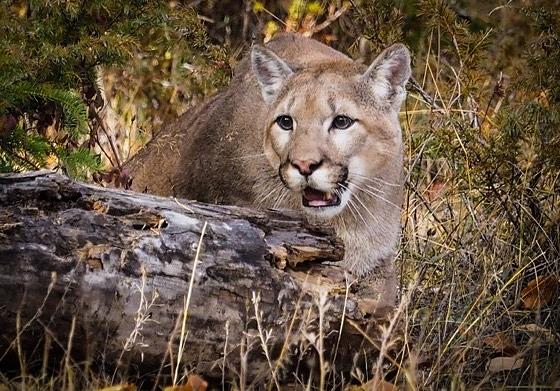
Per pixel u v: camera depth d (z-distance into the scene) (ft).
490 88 46.34
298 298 24.98
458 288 33.99
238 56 54.54
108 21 35.78
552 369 28.30
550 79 35.53
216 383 25.50
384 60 32.58
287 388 25.71
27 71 31.55
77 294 23.09
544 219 35.86
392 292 34.22
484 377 27.53
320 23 52.85
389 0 41.16
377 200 33.27
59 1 33.42
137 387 24.72
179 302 23.91
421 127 41.06
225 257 24.48
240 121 34.91
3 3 33.32
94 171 34.12
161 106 48.98
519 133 35.35
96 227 23.72
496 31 46.85
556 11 36.58
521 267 33.83
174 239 24.20
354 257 33.63
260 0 56.08
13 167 33.12
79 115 31.91
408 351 26.76
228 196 34.81
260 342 24.73
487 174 36.40
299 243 25.71
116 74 48.42
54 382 23.57
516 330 31.86
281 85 33.19
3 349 23.39
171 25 40.40
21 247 22.75
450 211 37.99
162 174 38.17
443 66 47.62
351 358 26.02
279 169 32.07
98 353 23.86
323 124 31.65
